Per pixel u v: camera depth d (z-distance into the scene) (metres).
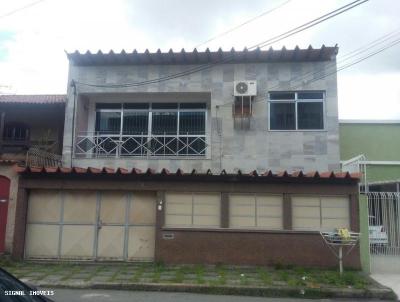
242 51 16.52
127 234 13.36
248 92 16.34
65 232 13.47
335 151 16.36
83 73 17.59
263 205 12.95
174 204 13.15
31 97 19.20
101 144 17.98
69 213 13.54
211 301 9.27
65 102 17.59
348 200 12.79
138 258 13.25
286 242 12.60
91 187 13.39
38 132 19.02
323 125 16.67
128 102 18.52
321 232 11.90
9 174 13.65
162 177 13.18
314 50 16.33
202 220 13.04
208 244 12.75
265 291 10.06
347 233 11.31
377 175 18.02
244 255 12.62
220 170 16.48
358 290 10.02
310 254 12.50
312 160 16.39
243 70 17.02
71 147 16.97
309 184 12.82
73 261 13.26
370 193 12.78
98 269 12.15
